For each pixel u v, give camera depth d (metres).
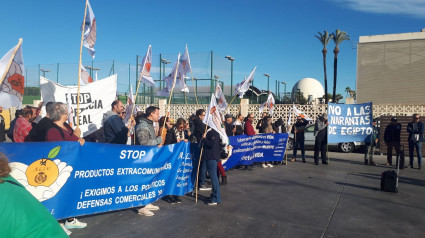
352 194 6.88
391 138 10.82
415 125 10.43
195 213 5.44
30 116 5.69
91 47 4.99
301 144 11.44
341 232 4.65
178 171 6.04
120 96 19.84
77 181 4.24
